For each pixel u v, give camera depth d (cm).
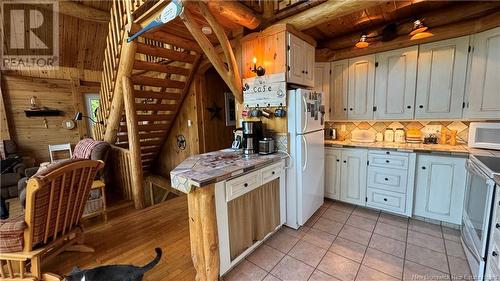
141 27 271
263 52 250
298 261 204
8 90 471
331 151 322
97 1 423
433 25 242
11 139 479
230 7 209
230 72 254
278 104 244
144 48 292
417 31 234
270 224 233
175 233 261
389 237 237
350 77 313
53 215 184
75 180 195
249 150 243
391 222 268
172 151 513
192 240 182
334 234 246
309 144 258
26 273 186
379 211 298
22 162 434
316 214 294
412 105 272
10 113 477
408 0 209
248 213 202
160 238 251
